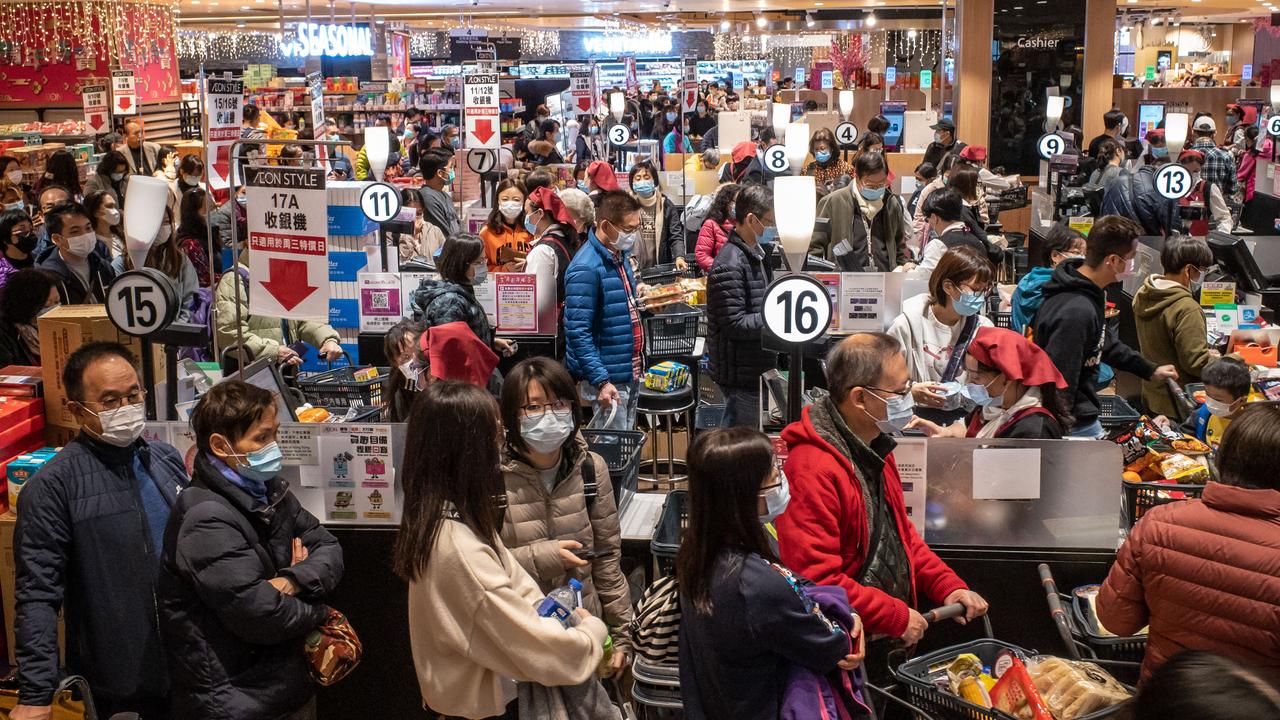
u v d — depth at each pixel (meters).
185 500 3.15
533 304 6.53
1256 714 1.47
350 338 7.21
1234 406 4.65
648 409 6.46
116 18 21.95
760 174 11.95
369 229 7.18
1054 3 16.86
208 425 3.17
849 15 32.00
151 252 6.31
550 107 18.84
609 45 43.84
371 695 4.07
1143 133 20.03
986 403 3.94
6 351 5.08
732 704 2.61
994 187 12.47
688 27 42.12
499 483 2.91
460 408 2.81
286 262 4.16
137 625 3.40
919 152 16.19
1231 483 2.80
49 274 5.22
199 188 7.71
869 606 2.99
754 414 5.50
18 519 3.30
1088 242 4.50
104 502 3.36
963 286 4.50
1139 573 2.93
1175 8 29.94
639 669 3.21
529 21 36.41
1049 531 3.75
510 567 2.92
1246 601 2.72
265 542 3.28
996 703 2.91
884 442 3.17
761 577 2.56
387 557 3.98
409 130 18.55
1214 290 6.61
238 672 3.16
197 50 38.62
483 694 2.86
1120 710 1.65
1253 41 39.66
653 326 6.83
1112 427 5.25
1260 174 11.79
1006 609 3.79
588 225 6.73
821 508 3.01
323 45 22.44
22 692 3.15
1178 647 2.85
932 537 3.78
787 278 3.62
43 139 15.68
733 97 27.67
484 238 8.38
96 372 3.31
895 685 3.33
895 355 3.09
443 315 5.15
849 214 8.25
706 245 8.49
